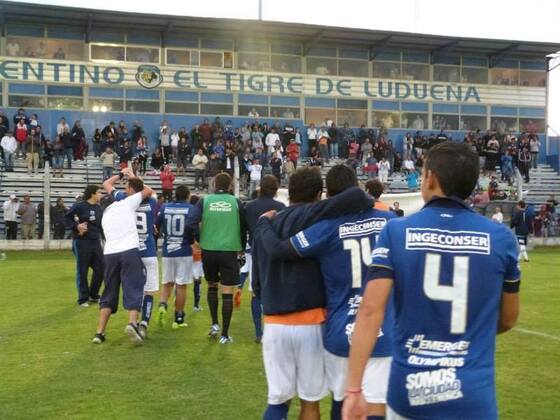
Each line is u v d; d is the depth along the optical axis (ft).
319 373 13.73
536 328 30.25
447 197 9.31
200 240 26.32
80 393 19.51
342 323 13.23
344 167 14.44
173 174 88.89
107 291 26.43
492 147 106.52
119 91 104.32
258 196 26.43
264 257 14.03
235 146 91.30
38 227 76.64
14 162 89.81
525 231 67.05
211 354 24.48
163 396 19.24
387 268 9.02
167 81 106.32
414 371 8.76
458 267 8.89
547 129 123.95
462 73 120.57
